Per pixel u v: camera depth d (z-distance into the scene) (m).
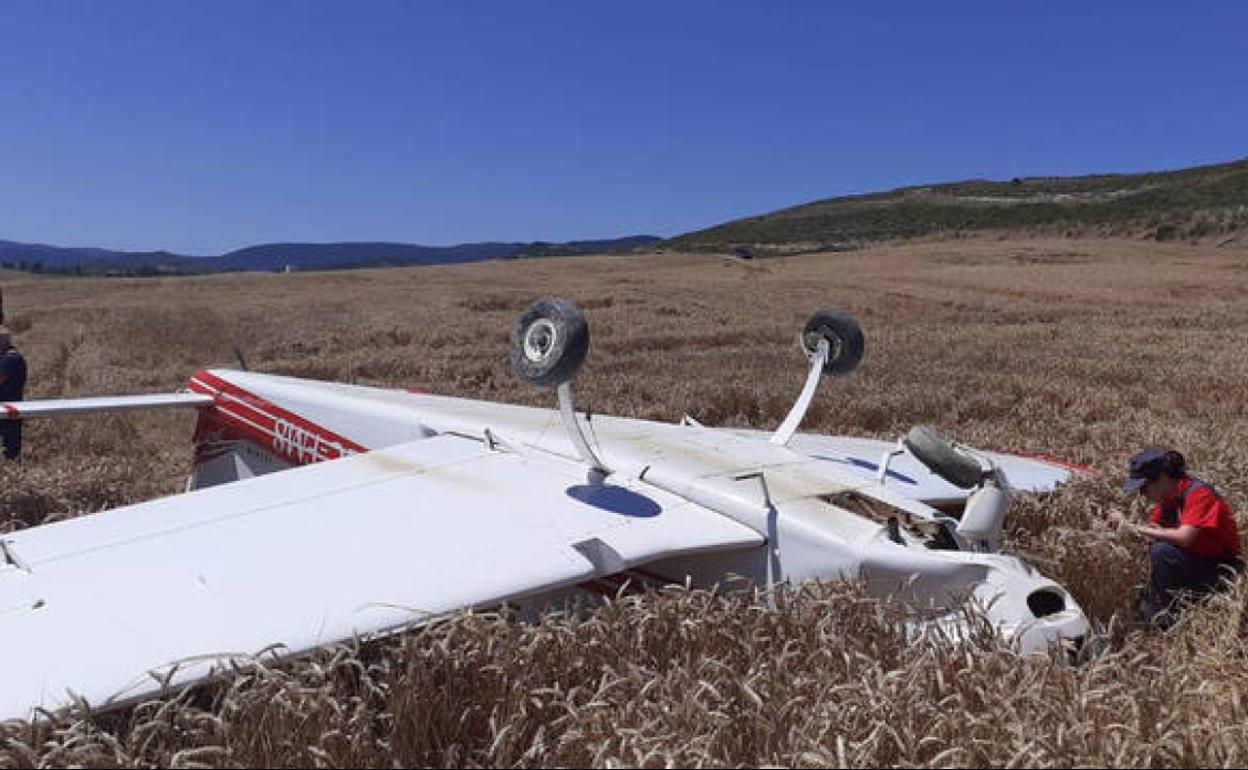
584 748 3.23
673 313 35.16
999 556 4.33
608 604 4.10
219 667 3.30
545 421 6.27
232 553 4.24
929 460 4.71
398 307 37.81
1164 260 75.88
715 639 3.91
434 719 3.42
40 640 3.53
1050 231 128.12
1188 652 4.53
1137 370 18.00
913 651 3.78
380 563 4.12
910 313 37.88
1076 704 3.33
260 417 7.93
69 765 3.01
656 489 5.07
